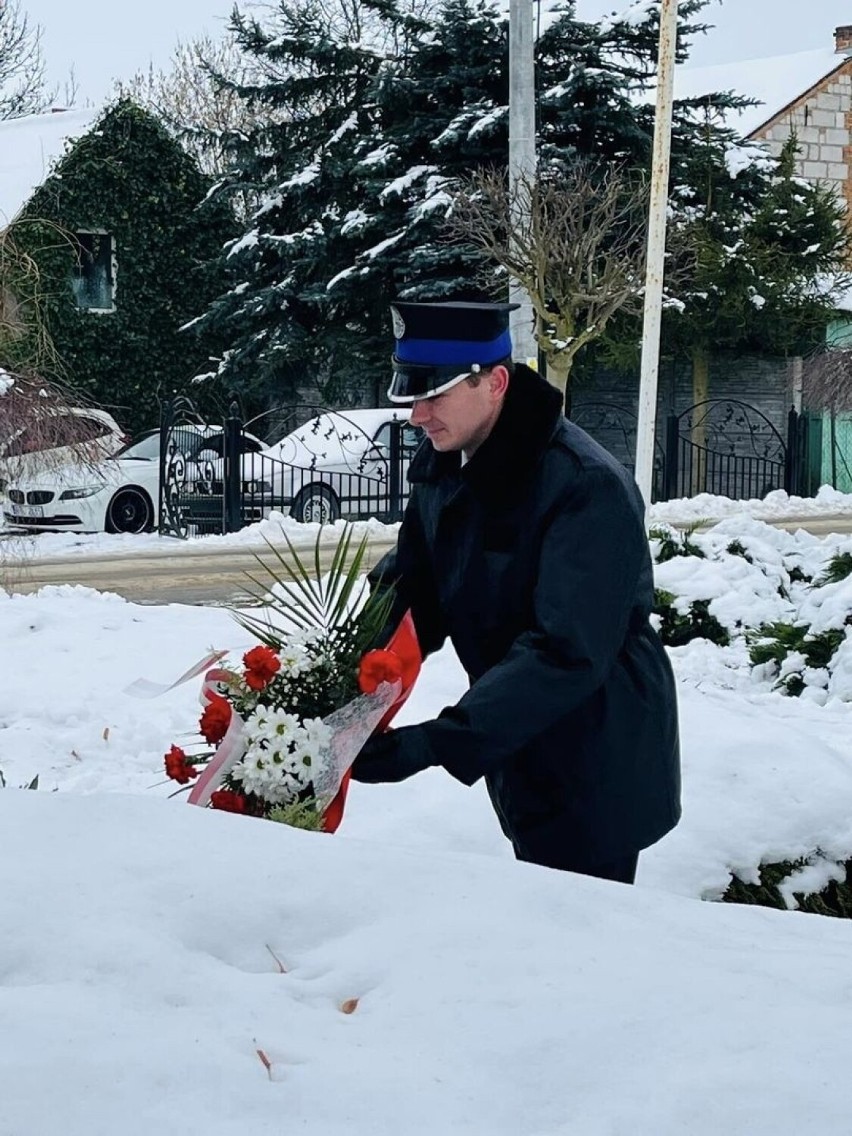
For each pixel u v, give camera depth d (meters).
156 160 29.44
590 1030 1.80
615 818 3.24
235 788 2.99
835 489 28.23
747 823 4.88
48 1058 1.65
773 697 7.69
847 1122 1.62
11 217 27.53
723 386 29.59
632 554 3.10
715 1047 1.77
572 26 27.30
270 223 29.47
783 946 2.27
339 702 3.04
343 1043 1.78
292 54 29.02
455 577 3.27
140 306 29.45
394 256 27.69
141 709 6.98
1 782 3.65
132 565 15.98
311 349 28.78
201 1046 1.71
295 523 19.62
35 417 10.88
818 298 27.62
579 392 30.56
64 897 2.06
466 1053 1.76
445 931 2.06
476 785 5.16
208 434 20.08
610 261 20.56
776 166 29.45
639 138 26.91
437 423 3.15
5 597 10.90
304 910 2.11
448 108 27.89
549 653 3.01
